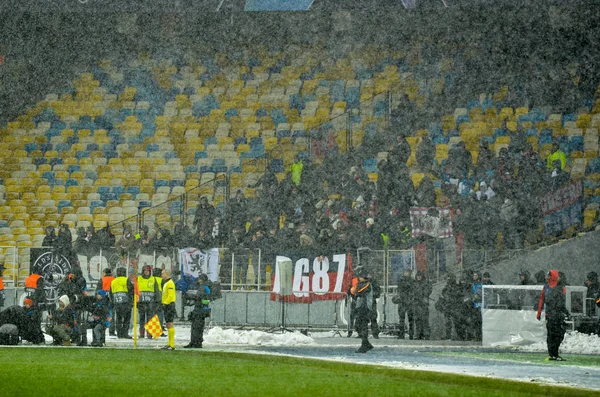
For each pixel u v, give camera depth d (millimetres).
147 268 45938
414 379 25516
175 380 24891
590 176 63562
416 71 75938
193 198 62188
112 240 55812
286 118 74938
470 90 72500
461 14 75812
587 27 72812
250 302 51281
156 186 70312
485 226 54125
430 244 52156
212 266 52812
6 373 26688
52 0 73562
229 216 55250
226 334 44250
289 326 50531
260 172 63688
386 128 66562
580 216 51844
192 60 80125
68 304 41406
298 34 79500
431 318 48281
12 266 59688
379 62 77688
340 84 76938
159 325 39875
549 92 70938
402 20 77375
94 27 79062
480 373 27734
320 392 22078
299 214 55781
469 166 59688
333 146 63125
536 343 42719
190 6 73562
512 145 63000
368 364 30156
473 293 47219
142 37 79750
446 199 56000
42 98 77062
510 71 73125
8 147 73562
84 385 23484
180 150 73062
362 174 58844
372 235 53000
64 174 71500
